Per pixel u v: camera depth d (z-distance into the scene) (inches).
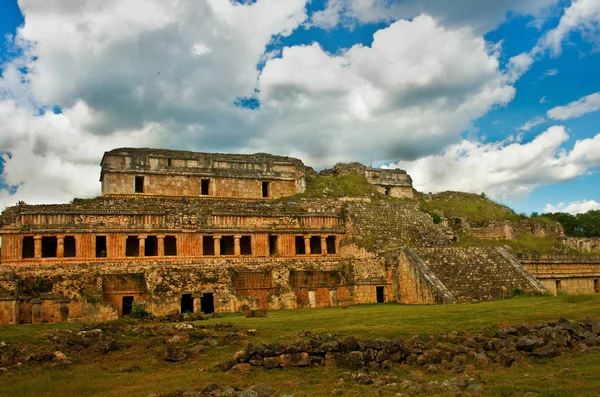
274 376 781.3
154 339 968.9
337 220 2177.7
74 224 1765.5
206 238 1989.4
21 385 747.4
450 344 935.0
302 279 1877.5
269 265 1867.6
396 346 858.8
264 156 2498.8
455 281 1769.2
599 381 732.7
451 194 2940.5
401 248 1882.4
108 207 1903.3
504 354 874.1
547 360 878.4
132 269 1710.1
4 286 1487.5
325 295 1808.6
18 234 1704.0
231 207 2074.3
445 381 735.1
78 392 722.2
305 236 2094.0
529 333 970.7
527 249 2390.5
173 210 1916.8
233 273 1766.7
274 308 1704.0
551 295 1715.1
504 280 1824.6
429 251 1887.3
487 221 2672.2
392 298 1894.7
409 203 2386.8
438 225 2428.6
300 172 2456.9
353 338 856.9
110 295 1651.1
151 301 1536.7
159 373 813.9
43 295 1505.9
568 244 2659.9
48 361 859.4
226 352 906.7
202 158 2331.4
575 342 965.2
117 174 2175.2
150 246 1951.3
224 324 1074.7
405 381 737.0
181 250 1871.3
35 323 1347.2
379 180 2709.2
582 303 1289.4
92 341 938.1
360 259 1923.0
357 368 816.9
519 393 687.7
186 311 1619.1
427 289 1699.1
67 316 1499.8
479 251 1966.0
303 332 973.2
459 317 1133.7
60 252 1737.2
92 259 1755.7
